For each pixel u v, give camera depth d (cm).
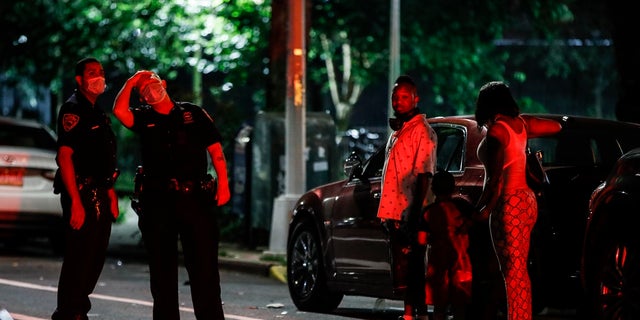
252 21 3909
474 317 1242
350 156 1518
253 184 2598
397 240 1309
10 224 2366
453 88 4322
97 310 1595
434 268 1234
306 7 2638
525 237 1176
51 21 4234
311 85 4791
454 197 1310
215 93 3005
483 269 1245
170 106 1157
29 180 2381
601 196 1198
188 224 1155
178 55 4312
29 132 2564
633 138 1384
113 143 1250
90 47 4209
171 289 1162
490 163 1158
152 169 1155
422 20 3984
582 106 5122
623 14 2045
